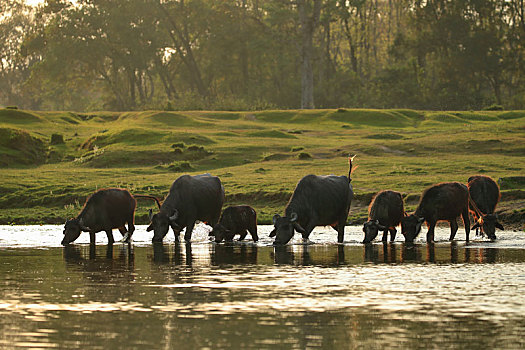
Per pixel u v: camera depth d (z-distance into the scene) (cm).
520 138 12275
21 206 8525
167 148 12800
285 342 1653
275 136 15000
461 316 1920
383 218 4547
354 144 12900
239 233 4719
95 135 14262
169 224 4569
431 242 4544
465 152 11525
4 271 2908
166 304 2105
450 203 4622
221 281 2564
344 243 4478
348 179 4734
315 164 10738
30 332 1750
